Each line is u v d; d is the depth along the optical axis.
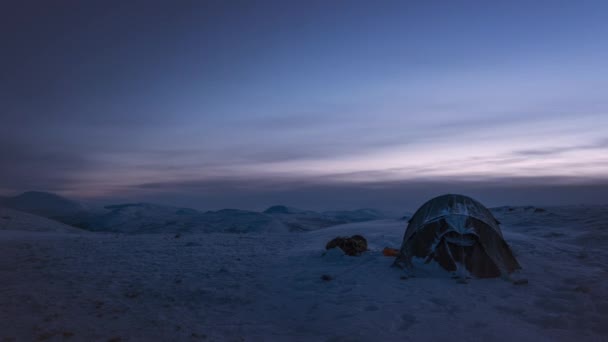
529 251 11.16
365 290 7.75
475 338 5.17
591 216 18.14
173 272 10.19
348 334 5.55
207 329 5.97
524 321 5.77
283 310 6.92
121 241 17.61
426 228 9.35
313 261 11.33
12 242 17.33
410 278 8.58
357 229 20.11
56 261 12.06
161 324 6.19
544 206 23.69
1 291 8.37
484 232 8.91
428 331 5.49
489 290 7.44
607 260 9.91
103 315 6.67
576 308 6.16
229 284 8.80
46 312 6.80
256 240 17.98
